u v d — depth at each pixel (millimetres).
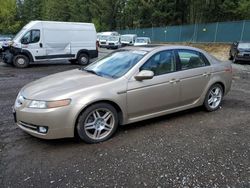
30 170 3453
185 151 3967
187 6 42625
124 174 3365
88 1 64062
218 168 3502
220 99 6016
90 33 16500
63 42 15523
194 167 3523
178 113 5715
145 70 4598
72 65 15938
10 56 14266
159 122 5168
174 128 4875
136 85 4547
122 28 60125
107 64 5102
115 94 4320
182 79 5137
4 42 20359
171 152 3934
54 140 4332
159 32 41750
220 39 31422
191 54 5438
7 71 12898
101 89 4230
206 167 3523
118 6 59844
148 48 5090
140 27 50531
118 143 4246
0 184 3156
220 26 31234
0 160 3689
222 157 3793
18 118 4141
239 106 6328
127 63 4824
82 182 3205
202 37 34031
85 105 4039
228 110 5992
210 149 4035
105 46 35469
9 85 9023
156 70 4855
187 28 36281
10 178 3275
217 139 4402
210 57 5828
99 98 4152
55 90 4125
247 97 7250
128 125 4996
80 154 3883
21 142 4262
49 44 15078
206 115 5621
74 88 4160
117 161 3682
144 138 4434
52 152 3939
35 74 11898
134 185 3146
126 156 3818
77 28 15961
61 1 68438
